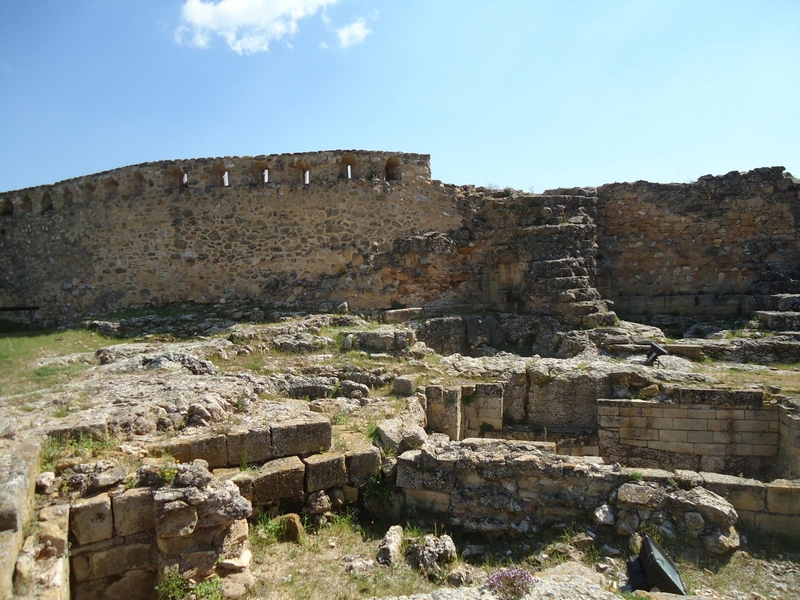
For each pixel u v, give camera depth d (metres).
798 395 9.75
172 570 5.21
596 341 14.13
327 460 7.21
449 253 16.75
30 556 4.47
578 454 10.98
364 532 6.89
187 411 7.54
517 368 11.81
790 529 6.58
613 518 6.68
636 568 5.62
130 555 5.50
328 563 6.05
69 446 6.18
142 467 5.79
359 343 13.20
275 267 16.72
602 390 11.15
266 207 16.77
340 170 16.91
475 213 17.22
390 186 16.80
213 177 17.20
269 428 7.19
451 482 7.30
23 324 19.45
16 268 19.94
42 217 19.14
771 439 9.80
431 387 10.77
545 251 15.91
